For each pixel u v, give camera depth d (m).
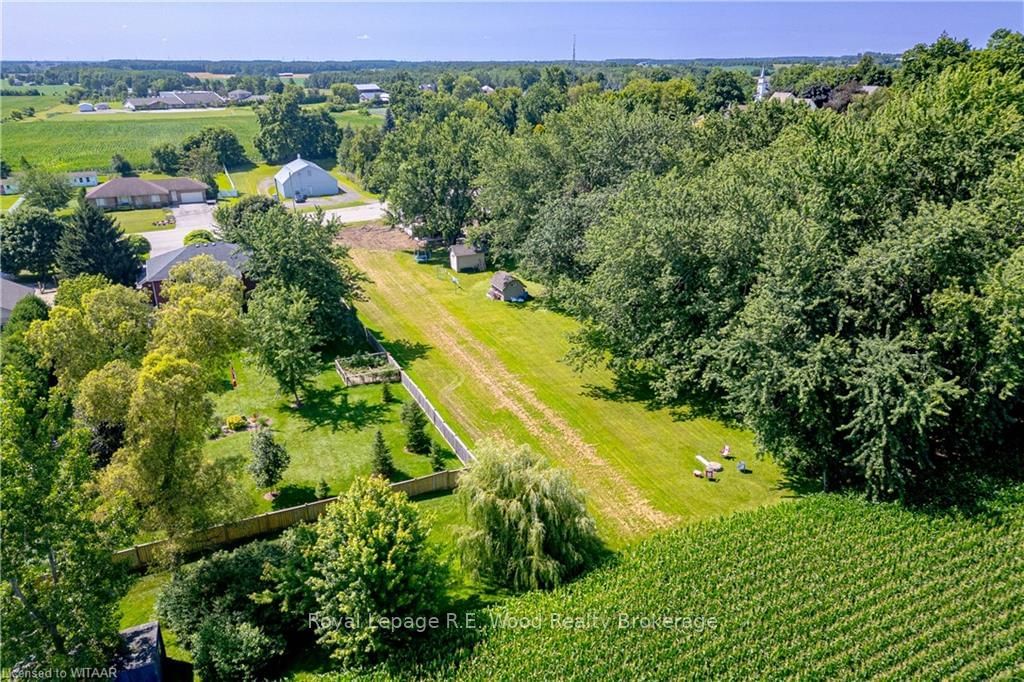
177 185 109.38
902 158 38.44
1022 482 32.53
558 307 61.03
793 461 35.88
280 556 26.94
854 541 28.92
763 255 36.97
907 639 24.45
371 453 38.62
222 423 41.88
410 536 24.42
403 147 88.56
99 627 21.44
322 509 32.66
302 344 43.34
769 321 32.66
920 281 32.25
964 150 38.19
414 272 72.62
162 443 25.03
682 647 24.00
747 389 33.22
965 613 25.30
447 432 39.66
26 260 67.81
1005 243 33.81
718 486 35.25
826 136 46.69
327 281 51.94
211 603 25.38
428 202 76.56
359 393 45.94
